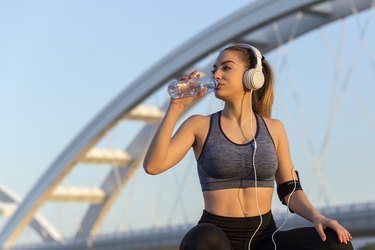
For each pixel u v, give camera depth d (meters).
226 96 4.01
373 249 38.28
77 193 48.91
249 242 3.93
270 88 4.17
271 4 31.05
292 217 38.94
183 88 3.93
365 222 35.94
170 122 3.94
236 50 4.07
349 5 32.00
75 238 51.75
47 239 56.91
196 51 34.41
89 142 43.12
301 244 3.86
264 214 3.97
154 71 37.56
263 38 34.81
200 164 3.99
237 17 32.28
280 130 4.10
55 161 46.28
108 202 49.88
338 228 3.79
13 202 62.22
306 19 33.50
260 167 3.92
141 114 43.31
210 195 3.96
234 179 3.93
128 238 48.72
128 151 46.97
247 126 4.01
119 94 40.34
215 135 3.97
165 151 3.92
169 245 46.84
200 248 3.69
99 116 42.03
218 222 3.93
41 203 49.16
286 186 4.14
